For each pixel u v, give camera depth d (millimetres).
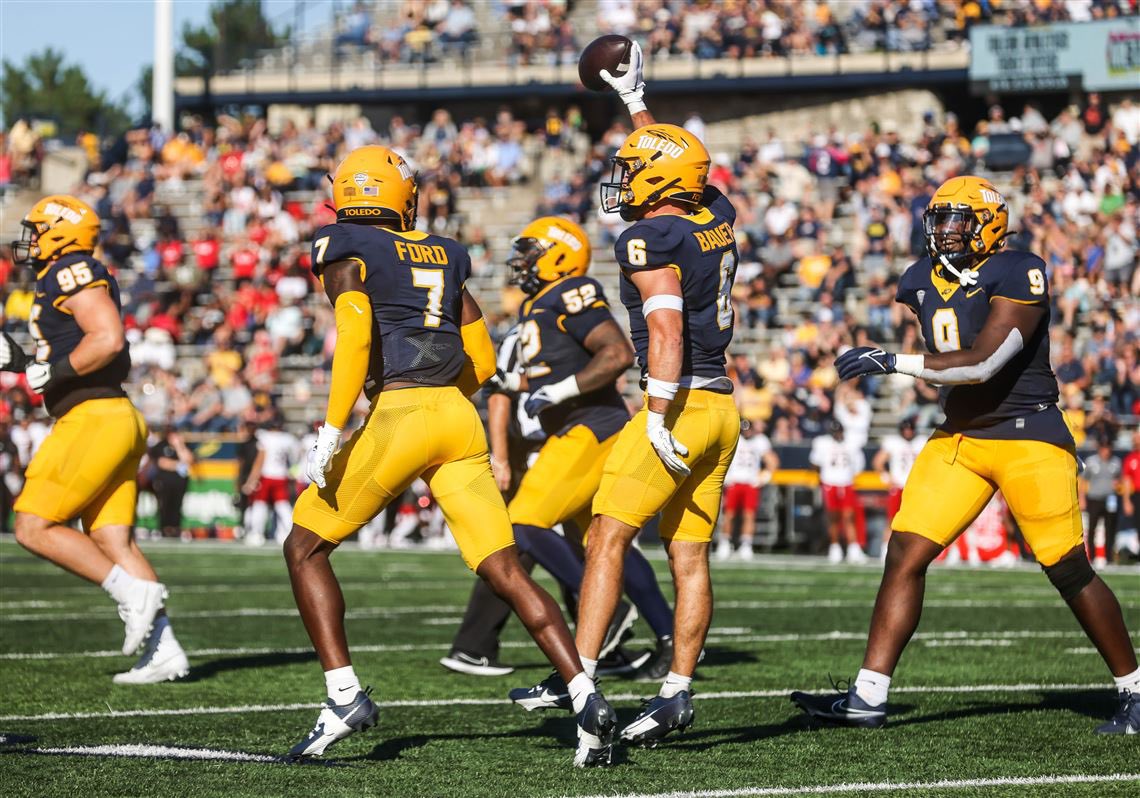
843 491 60750
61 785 16344
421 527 71688
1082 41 83938
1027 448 19594
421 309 17859
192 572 50875
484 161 93938
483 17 103875
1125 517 58750
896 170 82625
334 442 17250
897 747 18797
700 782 16672
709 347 18688
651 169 18812
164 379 80312
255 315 86250
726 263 18750
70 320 24234
